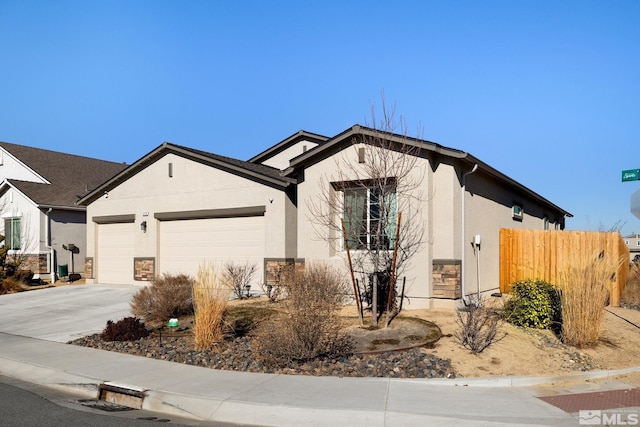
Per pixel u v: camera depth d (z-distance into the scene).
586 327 9.76
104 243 20.95
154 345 10.60
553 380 8.00
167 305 12.78
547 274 15.31
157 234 18.86
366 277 12.99
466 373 8.20
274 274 15.63
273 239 15.97
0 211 25.38
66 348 10.65
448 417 6.32
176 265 18.44
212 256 17.56
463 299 13.13
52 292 18.88
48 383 8.45
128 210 19.72
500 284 15.92
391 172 12.05
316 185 14.36
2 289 19.67
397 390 7.37
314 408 6.62
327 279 11.07
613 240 14.85
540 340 9.97
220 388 7.54
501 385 7.79
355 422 6.32
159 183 18.86
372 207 13.48
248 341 10.51
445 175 12.98
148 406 7.30
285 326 8.99
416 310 12.47
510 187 17.84
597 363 9.07
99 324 13.13
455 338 9.84
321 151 14.12
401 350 9.32
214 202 17.34
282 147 23.56
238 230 17.05
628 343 10.48
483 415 6.39
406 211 12.93
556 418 6.34
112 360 9.47
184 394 7.26
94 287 19.70
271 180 15.80
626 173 9.73
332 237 14.14
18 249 24.52
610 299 14.76
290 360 8.76
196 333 10.06
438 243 12.94
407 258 12.77
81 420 6.50
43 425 6.26
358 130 13.03
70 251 25.06
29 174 28.30
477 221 14.70
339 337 9.41
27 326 13.22
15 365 9.42
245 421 6.55
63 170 29.53
